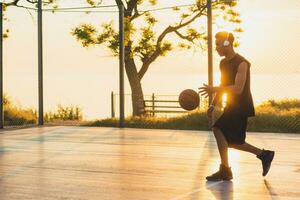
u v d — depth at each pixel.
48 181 7.00
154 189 6.42
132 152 9.57
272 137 11.61
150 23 24.81
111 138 11.77
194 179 7.03
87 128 14.20
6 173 7.62
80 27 23.14
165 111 23.52
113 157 9.02
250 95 6.76
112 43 22.84
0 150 10.02
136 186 6.62
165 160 8.64
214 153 9.36
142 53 25.27
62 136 12.27
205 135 12.20
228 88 6.54
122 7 14.34
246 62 6.61
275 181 6.82
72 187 6.59
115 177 7.24
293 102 23.70
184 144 10.61
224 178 6.88
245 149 6.93
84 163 8.43
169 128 14.16
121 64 14.43
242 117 6.76
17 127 14.69
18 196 6.12
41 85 15.22
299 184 6.65
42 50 15.18
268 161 6.89
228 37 6.62
